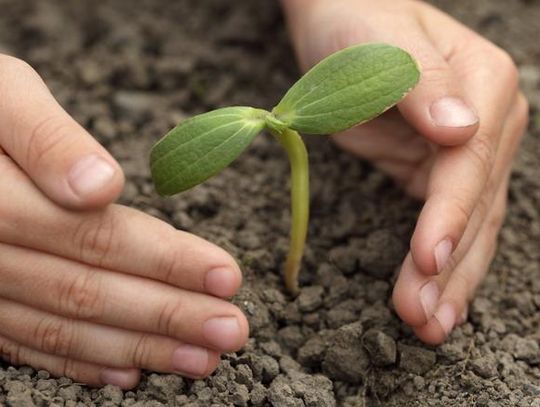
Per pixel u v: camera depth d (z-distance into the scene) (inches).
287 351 17.6
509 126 18.3
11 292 15.5
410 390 17.0
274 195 20.3
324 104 15.5
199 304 15.3
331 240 19.3
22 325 15.7
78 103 22.3
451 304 17.0
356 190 20.3
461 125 16.3
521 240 19.8
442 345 17.2
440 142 16.6
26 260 15.3
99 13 25.0
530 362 17.3
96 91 22.7
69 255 15.3
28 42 24.3
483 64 18.0
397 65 15.4
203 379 16.3
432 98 16.6
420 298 16.3
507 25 24.9
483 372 16.9
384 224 19.3
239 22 24.2
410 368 17.1
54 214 15.0
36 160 14.8
